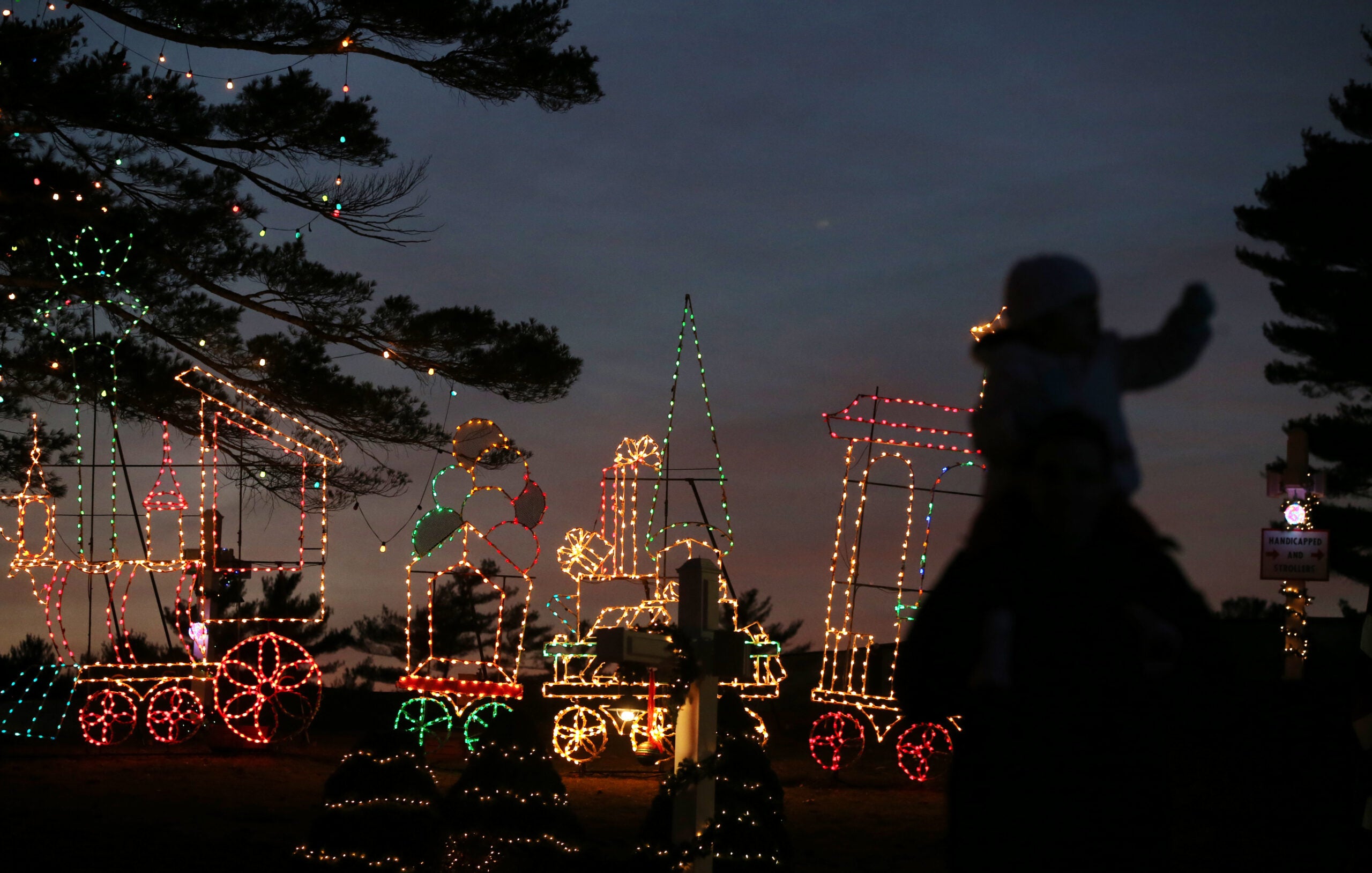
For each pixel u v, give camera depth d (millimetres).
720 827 6312
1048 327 2605
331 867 6879
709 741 6043
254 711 14352
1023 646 2676
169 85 17484
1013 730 2666
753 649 11828
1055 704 2650
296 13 17422
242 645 14609
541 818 7156
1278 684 11836
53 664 17516
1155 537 2699
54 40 16359
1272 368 30516
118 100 16812
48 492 15273
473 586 23969
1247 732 9688
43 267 17922
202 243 18656
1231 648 2691
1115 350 2615
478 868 7031
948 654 2717
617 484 13102
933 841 8945
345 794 7023
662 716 10297
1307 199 28031
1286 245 28906
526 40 18234
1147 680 2643
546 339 20609
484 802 7133
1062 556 2676
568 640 13188
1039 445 2602
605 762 13758
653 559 12914
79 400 17578
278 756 13930
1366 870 5098
